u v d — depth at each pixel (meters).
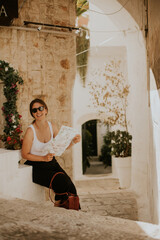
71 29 5.69
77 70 10.74
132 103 6.33
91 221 1.71
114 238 1.40
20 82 5.09
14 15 4.88
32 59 5.45
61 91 5.80
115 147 7.19
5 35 5.19
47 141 3.88
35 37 5.46
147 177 5.03
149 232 1.54
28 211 1.92
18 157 3.72
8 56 5.23
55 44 5.70
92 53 10.63
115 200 5.47
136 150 5.96
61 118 5.81
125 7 5.73
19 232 1.48
